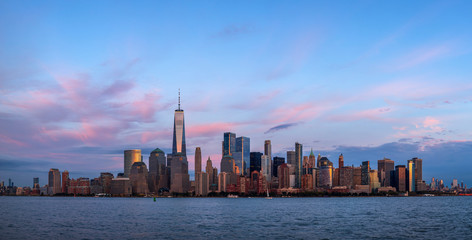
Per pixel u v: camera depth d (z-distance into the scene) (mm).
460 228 177625
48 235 153250
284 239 140375
